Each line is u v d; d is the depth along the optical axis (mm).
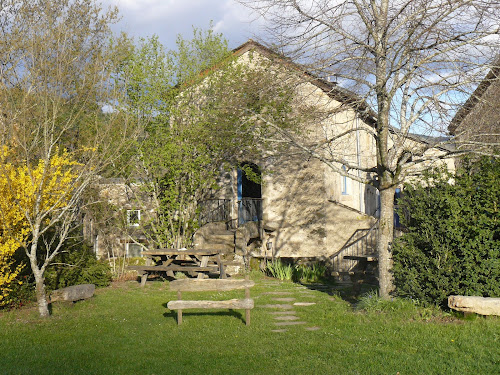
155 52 16344
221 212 19562
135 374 6367
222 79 15633
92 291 11859
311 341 7797
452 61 9273
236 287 9164
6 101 10633
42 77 11406
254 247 18672
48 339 8203
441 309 9094
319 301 11773
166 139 16141
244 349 7445
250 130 12117
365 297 10688
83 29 14398
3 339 8180
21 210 9727
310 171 18297
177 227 16906
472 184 9242
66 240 13125
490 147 9562
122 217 16844
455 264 9039
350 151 18609
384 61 9797
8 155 10375
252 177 17469
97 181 14930
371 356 6867
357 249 16781
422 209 9523
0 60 12250
